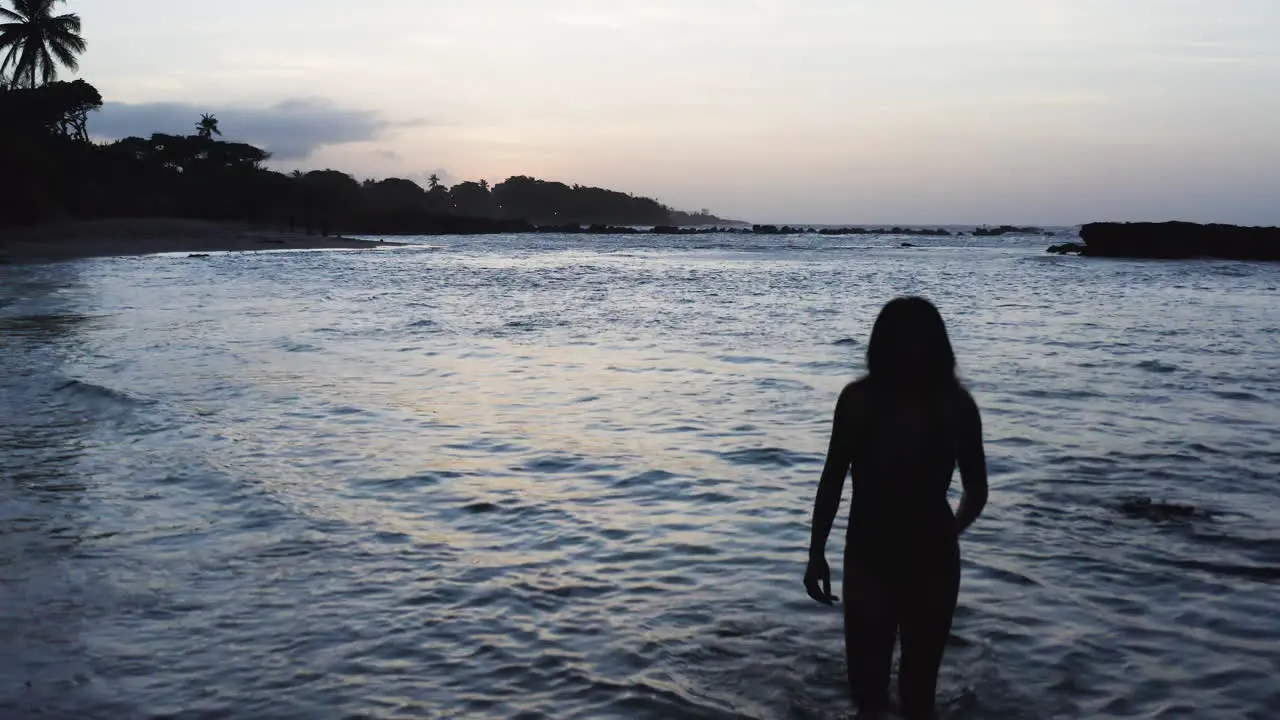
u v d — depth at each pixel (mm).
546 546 5355
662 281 31422
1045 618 4324
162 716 3436
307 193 112750
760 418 8828
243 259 42688
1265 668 3812
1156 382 10844
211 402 9406
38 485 6492
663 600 4562
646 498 6297
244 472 6844
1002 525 5695
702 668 3834
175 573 4898
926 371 3066
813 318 18359
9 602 4500
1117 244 55250
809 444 7793
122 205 77625
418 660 3910
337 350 13281
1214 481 6672
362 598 4574
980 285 29938
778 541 5426
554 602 4535
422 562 5082
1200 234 53250
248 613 4391
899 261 51094
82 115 78188
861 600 3109
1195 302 22828
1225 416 8930
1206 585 4719
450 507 6082
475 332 15719
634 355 13008
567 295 24609
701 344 14195
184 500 6180
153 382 10484
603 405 9469
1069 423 8617
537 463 7203
